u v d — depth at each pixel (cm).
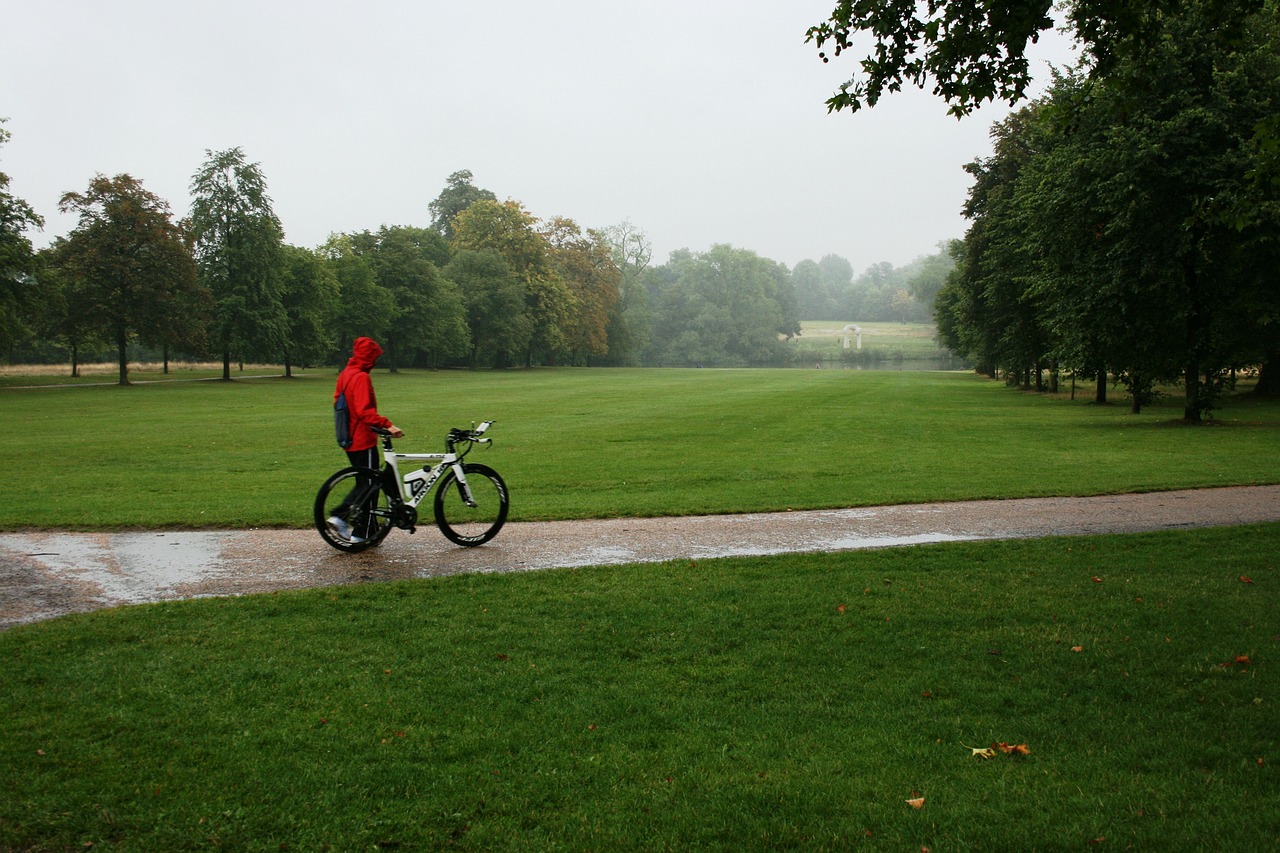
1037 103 3244
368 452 922
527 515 1178
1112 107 1038
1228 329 2872
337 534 916
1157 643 626
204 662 568
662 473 1691
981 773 431
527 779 420
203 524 1088
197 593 761
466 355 10081
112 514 1156
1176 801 401
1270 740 469
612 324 11744
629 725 484
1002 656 604
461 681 543
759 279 15475
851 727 486
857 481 1550
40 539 999
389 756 441
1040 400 4397
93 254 5916
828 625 668
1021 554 929
